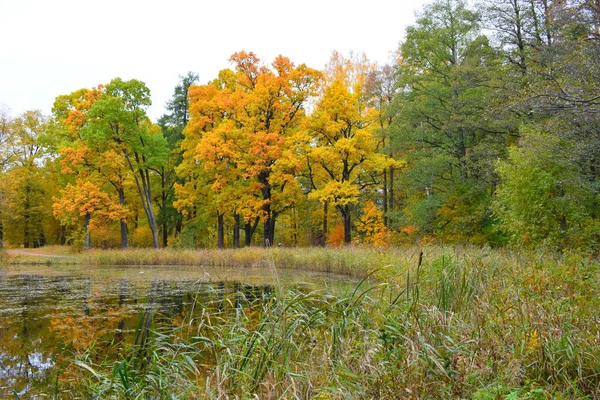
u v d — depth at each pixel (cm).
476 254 812
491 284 603
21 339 808
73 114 3159
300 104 2828
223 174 2830
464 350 427
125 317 983
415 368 391
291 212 3675
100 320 955
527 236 1215
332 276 1658
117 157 3033
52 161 4119
